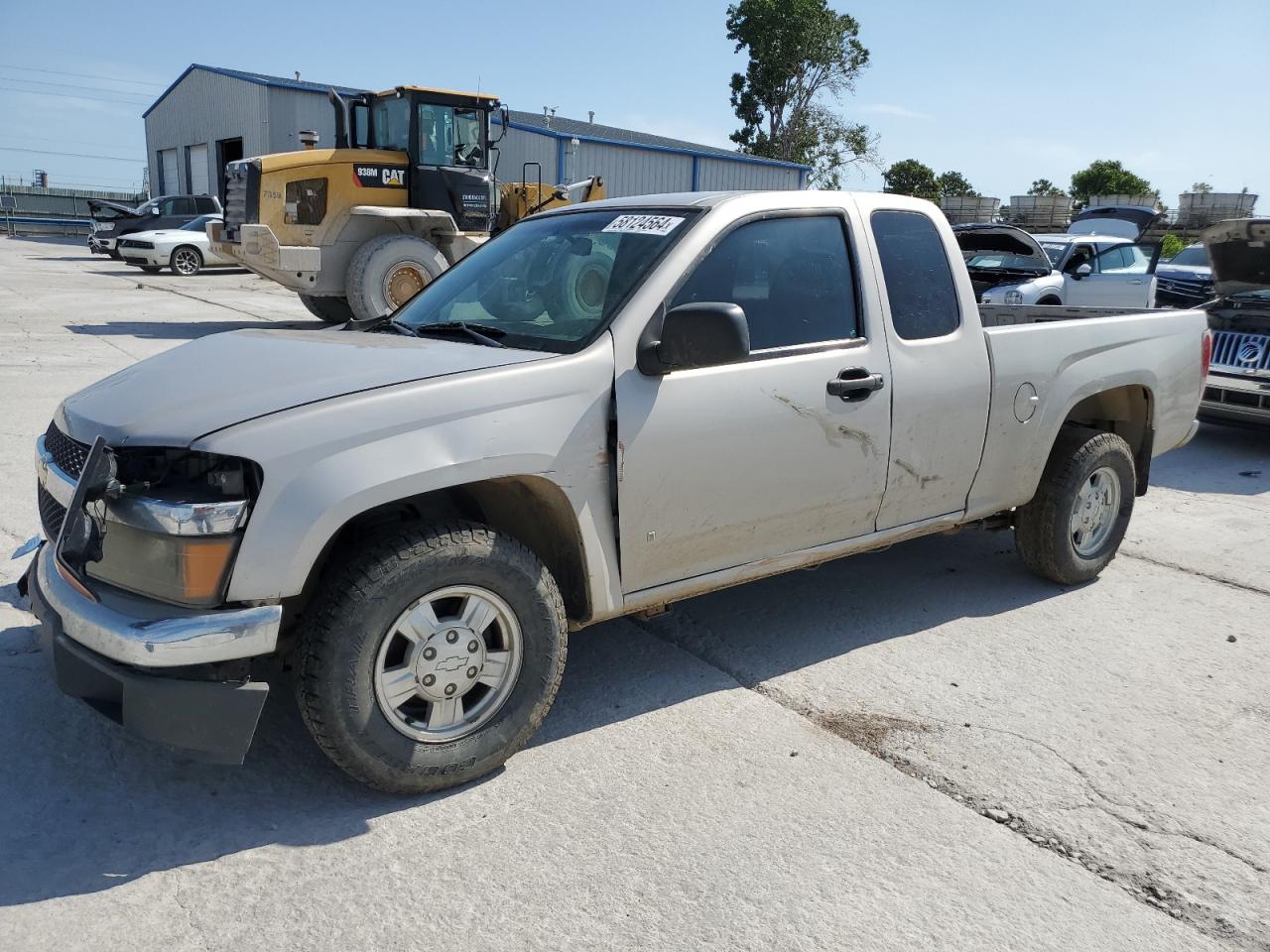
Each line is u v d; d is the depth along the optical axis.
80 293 19.31
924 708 3.77
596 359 3.25
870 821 3.03
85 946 2.41
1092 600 4.95
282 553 2.71
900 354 4.00
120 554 2.79
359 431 2.82
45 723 3.42
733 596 4.90
